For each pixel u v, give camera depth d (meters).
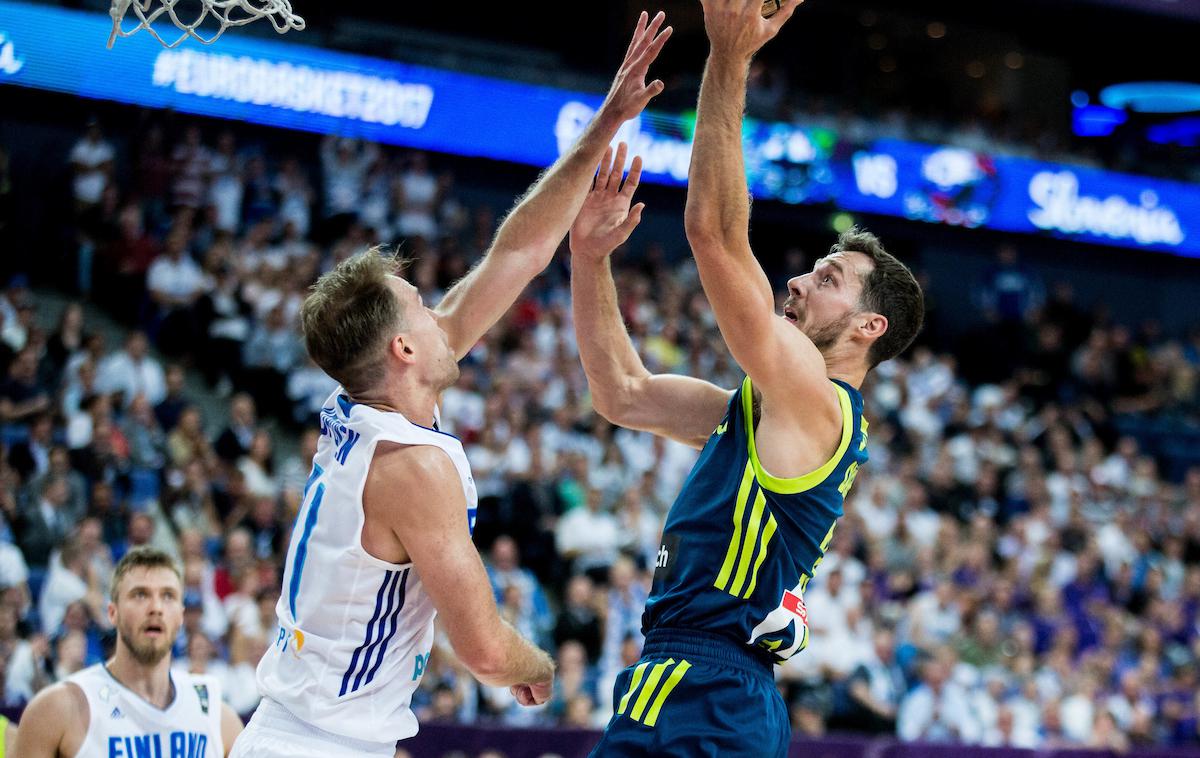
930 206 16.42
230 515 9.41
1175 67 19.98
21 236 13.14
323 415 2.78
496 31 17.19
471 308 2.94
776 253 17.12
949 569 11.02
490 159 15.08
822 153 15.91
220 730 4.07
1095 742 9.48
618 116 2.97
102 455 9.24
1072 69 20.09
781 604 2.83
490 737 7.16
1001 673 9.93
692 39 17.58
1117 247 17.73
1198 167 18.31
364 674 2.60
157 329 11.46
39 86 12.66
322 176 14.34
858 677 9.23
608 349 3.31
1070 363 16.19
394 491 2.54
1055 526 12.36
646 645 2.91
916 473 12.48
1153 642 10.98
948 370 14.39
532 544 10.17
